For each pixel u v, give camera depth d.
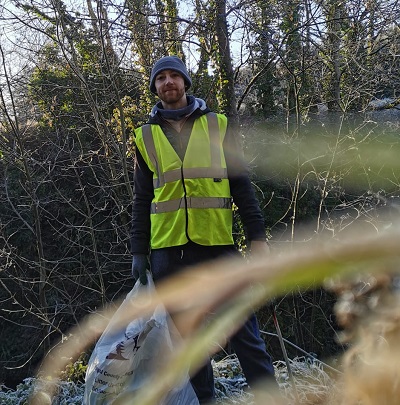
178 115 2.67
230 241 2.61
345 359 0.24
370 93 7.42
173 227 2.56
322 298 7.29
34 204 9.03
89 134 9.13
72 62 7.44
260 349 2.44
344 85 8.12
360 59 8.05
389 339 0.22
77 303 9.20
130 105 8.04
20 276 10.13
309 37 8.02
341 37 8.09
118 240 9.13
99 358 2.21
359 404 0.22
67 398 3.93
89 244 10.30
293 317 7.33
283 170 7.37
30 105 9.09
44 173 9.90
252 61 7.89
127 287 10.05
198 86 7.64
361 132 6.79
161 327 2.14
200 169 2.60
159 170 2.65
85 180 10.25
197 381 2.42
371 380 0.22
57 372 4.11
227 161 2.66
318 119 7.62
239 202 2.69
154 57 7.72
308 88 8.33
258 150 7.36
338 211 7.28
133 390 2.07
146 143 2.71
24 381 4.51
